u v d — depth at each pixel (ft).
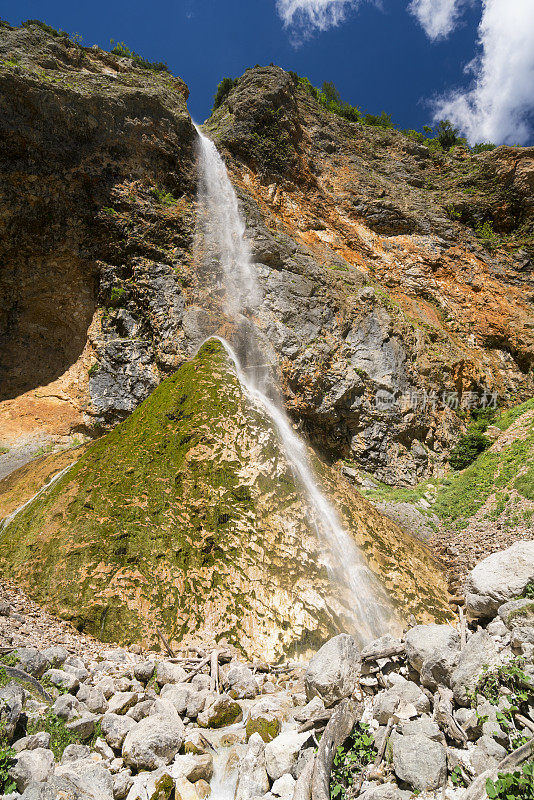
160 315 51.75
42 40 62.03
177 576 28.68
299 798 12.47
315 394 54.60
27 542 31.14
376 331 62.90
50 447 45.91
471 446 60.13
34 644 21.50
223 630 26.50
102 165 54.75
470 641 16.20
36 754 13.37
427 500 52.19
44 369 51.37
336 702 16.56
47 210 51.19
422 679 16.65
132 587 27.66
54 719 15.87
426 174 100.68
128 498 32.68
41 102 50.34
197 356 47.62
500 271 90.38
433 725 14.35
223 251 59.52
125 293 52.26
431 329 71.82
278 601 28.71
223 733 17.31
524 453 50.75
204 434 37.24
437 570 40.09
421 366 64.69
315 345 57.41
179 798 14.16
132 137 57.88
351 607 30.55
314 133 92.38
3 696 15.46
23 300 51.80
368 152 98.73
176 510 32.19
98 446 39.09
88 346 51.21
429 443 61.77
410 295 79.61
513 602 17.94
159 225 56.75
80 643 24.29
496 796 11.07
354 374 57.77
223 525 31.65
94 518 31.14
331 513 38.22
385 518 44.93
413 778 12.98
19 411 48.21
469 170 100.17
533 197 95.14
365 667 18.25
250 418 39.73
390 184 94.02
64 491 34.06
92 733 16.26
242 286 57.57
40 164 50.72
